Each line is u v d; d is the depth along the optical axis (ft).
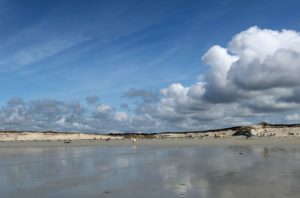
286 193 36.47
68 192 41.24
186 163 70.08
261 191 37.91
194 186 42.52
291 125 251.39
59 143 214.90
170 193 38.70
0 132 329.31
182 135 305.73
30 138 315.99
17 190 43.21
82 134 333.62
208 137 265.13
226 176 49.85
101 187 43.93
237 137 237.66
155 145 159.22
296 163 63.57
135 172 57.77
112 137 321.52
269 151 96.43
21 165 72.84
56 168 66.33
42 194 40.42
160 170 59.67
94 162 77.10
